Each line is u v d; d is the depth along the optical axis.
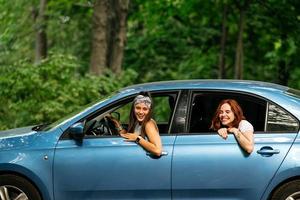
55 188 7.14
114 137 7.16
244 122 6.95
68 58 14.34
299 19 21.11
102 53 17.25
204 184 6.95
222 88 7.15
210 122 7.12
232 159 6.91
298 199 6.95
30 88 13.71
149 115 7.11
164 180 6.99
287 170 6.83
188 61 23.77
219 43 24.41
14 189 7.27
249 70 23.86
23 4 23.25
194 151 6.96
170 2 22.69
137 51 24.11
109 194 7.09
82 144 7.14
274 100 7.05
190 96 7.14
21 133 7.51
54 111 13.40
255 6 21.81
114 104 7.23
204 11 22.91
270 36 22.38
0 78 13.77
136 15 24.16
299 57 21.44
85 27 25.19
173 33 24.56
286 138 6.92
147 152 7.04
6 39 21.22
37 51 24.06
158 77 23.17
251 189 6.90
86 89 14.31
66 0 24.50
